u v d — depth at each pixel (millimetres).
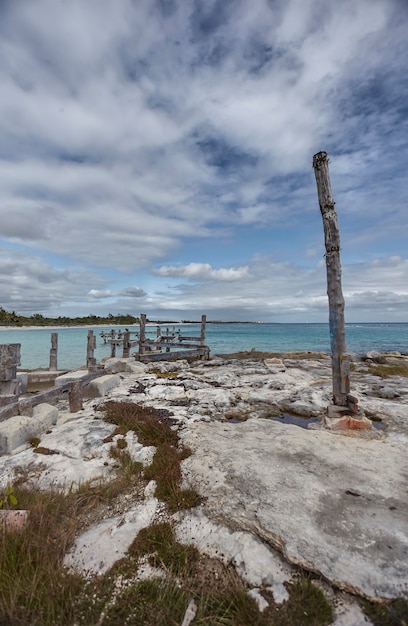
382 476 4484
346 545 3076
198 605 2555
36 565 2889
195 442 5910
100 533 3473
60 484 4586
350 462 4949
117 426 6797
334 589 2684
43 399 7152
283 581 2779
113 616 2463
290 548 3053
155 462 5000
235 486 4270
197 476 4613
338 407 6824
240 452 5383
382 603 2494
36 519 3477
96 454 5512
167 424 6977
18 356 7520
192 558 3055
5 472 4906
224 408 8609
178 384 11523
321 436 6156
